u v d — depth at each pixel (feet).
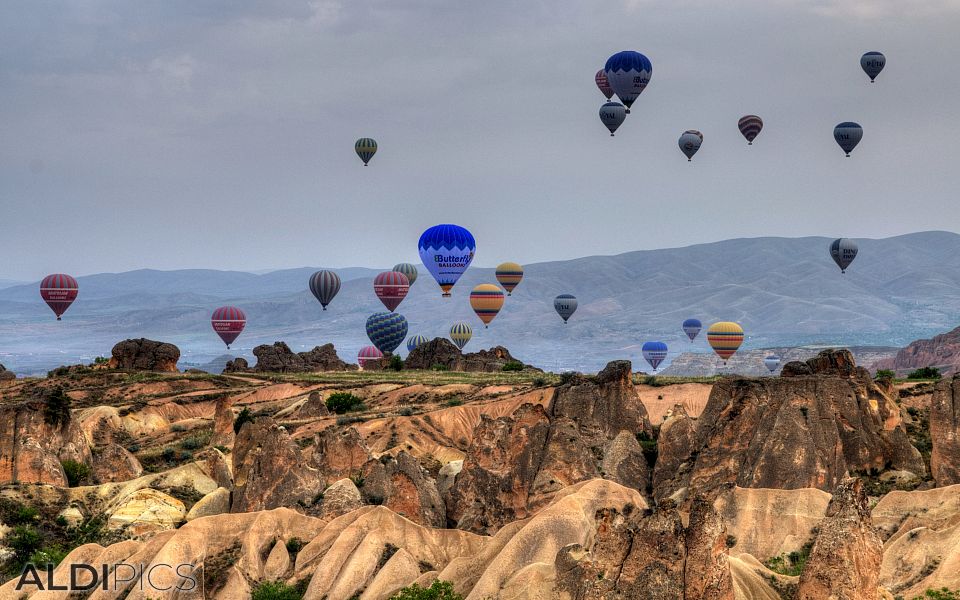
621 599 248.73
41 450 444.55
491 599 327.88
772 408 398.21
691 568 249.34
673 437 416.67
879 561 265.54
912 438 427.33
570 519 352.69
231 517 388.37
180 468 451.53
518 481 395.55
